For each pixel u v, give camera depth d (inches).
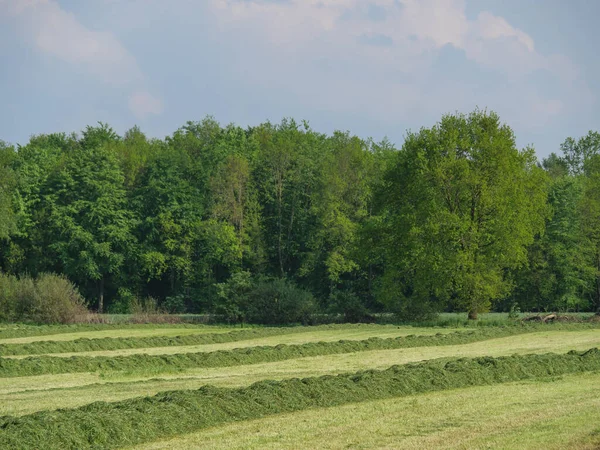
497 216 2023.9
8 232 2723.9
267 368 997.2
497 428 572.1
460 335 1455.5
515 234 2003.0
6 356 1149.7
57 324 1975.9
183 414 617.0
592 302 2704.2
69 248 2773.1
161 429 589.3
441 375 812.0
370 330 1774.1
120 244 2839.6
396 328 1833.2
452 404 677.9
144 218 2915.8
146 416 599.5
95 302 2906.0
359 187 2910.9
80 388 796.6
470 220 2025.1
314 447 526.3
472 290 2023.9
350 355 1157.1
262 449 524.1
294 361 1080.2
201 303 2910.9
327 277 2888.8
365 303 2768.2
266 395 687.7
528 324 1807.3
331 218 2787.9
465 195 2064.5
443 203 2079.2
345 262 2758.4
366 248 2249.0
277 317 2098.9
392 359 1093.1
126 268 2896.2
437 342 1360.7
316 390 714.2
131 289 2913.4
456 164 2017.7
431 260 1994.3
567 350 1193.4
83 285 2891.2
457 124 2111.2
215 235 2785.4
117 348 1305.4
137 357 1057.5
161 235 2883.9
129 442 561.0
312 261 2871.6
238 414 643.5
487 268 2047.2
